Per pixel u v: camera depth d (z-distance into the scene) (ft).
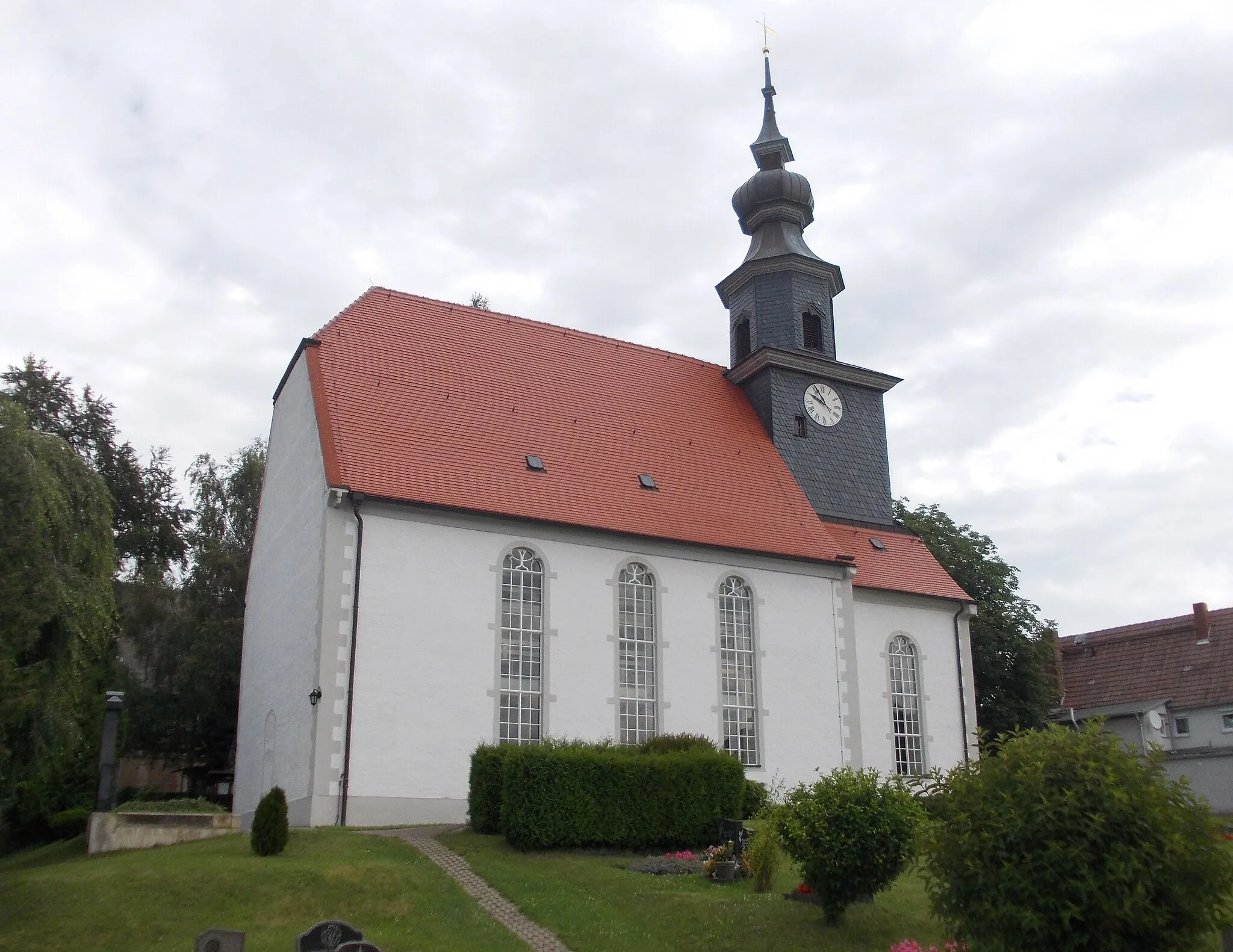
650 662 95.71
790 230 132.87
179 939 52.54
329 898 57.47
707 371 125.59
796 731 101.09
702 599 99.86
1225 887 38.86
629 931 55.26
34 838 112.78
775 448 119.34
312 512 89.30
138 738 125.18
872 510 123.54
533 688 88.99
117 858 69.00
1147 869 38.58
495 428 99.45
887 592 114.21
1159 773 41.24
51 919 53.67
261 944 51.34
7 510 67.00
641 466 105.81
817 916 55.98
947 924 43.57
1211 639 158.40
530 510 92.43
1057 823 39.65
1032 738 43.11
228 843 69.87
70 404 140.15
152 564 136.98
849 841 54.34
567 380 110.63
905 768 111.45
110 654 124.77
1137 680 160.04
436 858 67.51
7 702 60.80
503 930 54.80
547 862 67.67
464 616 87.10
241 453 150.41
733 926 55.01
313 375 94.02
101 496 79.61
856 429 126.00
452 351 104.99
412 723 82.69
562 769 71.92
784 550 105.40
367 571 84.23
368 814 79.20
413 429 94.02
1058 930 39.32
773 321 127.03
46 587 66.90
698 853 73.31
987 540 148.97
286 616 93.35
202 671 124.06
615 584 95.40
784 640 103.35
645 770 74.79
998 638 139.23
